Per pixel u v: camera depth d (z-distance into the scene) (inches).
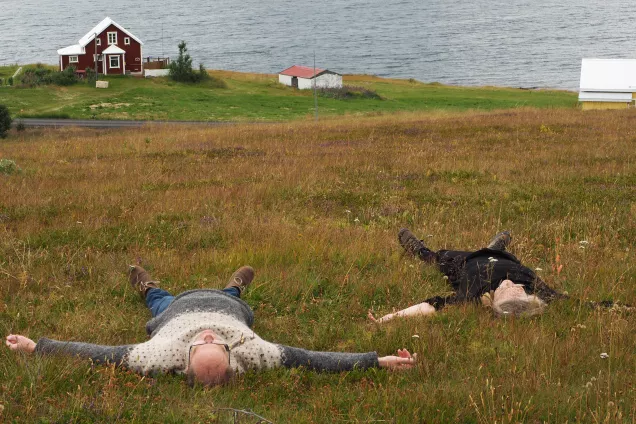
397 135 989.8
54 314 254.5
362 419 170.7
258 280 290.8
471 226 406.0
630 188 526.0
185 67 3718.0
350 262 324.5
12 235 374.3
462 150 776.3
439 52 7844.5
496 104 3344.0
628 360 210.2
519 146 808.9
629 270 309.0
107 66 3720.5
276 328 247.1
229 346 201.3
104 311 258.7
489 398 177.9
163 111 2704.2
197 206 462.0
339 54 7790.4
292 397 187.6
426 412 173.9
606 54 7475.4
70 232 381.1
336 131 1081.4
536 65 6811.0
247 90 3636.8
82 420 164.4
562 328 241.9
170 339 204.4
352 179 592.4
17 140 1551.4
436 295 287.9
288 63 7101.4
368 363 206.4
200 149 863.7
